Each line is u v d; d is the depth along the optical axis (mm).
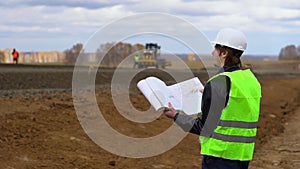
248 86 4379
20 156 8031
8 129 9445
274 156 11258
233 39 4406
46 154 8453
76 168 8078
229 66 4445
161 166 9164
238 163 4438
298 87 43562
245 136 4395
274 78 50062
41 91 18031
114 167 8602
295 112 22625
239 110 4340
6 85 19625
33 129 9844
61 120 11055
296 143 13125
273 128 15773
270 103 24828
